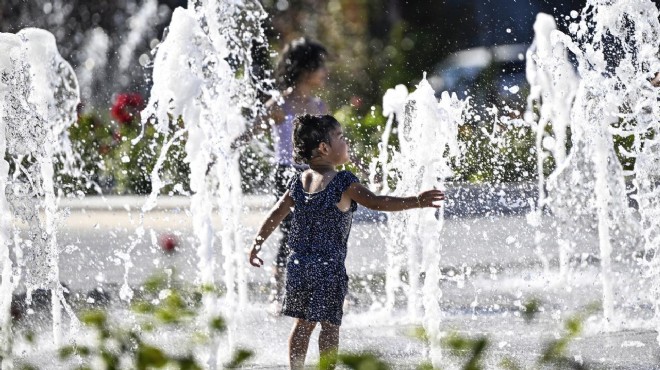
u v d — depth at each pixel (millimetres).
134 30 57656
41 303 20656
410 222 19656
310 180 15023
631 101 18406
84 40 57250
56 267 17672
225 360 14812
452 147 18438
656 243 17578
